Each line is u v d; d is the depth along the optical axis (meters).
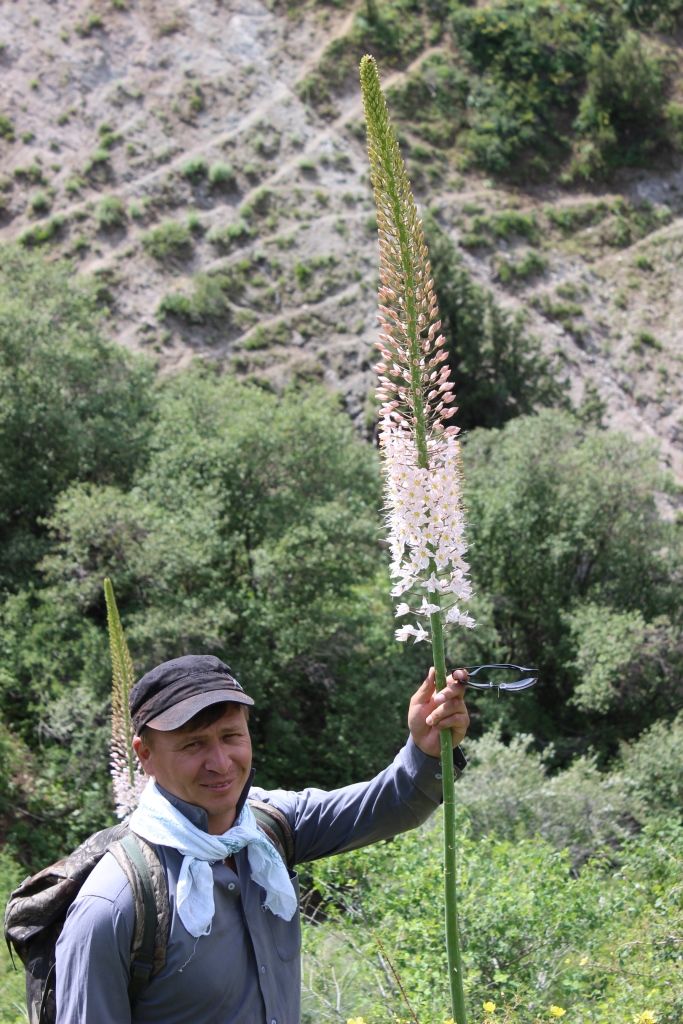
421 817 3.85
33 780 22.14
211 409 29.98
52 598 24.45
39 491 28.67
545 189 52.12
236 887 3.32
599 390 45.19
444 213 50.06
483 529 30.22
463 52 55.75
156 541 24.11
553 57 55.84
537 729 28.12
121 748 7.67
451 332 41.66
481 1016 6.60
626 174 52.94
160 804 3.33
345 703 25.39
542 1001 7.46
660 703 26.91
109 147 50.94
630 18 58.62
